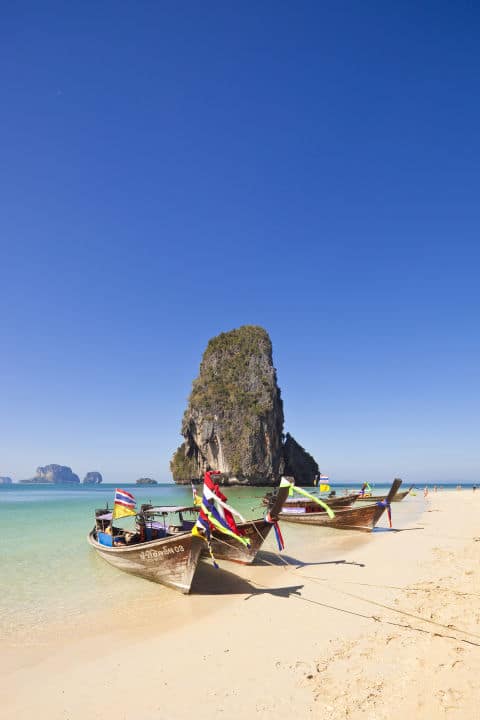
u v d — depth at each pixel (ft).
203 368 396.98
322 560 51.67
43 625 32.60
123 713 20.33
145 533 50.96
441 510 118.42
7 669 25.46
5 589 41.68
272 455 332.39
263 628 30.22
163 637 29.71
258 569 47.29
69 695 22.24
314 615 32.37
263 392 342.44
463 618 29.45
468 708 18.60
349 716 18.84
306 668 23.76
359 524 73.05
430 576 41.63
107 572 47.83
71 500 186.91
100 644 28.94
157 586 42.09
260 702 20.54
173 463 409.08
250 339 389.39
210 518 37.24
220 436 330.95
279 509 43.09
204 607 35.58
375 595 36.65
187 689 22.25
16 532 78.38
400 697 19.94
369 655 24.73
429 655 23.97
